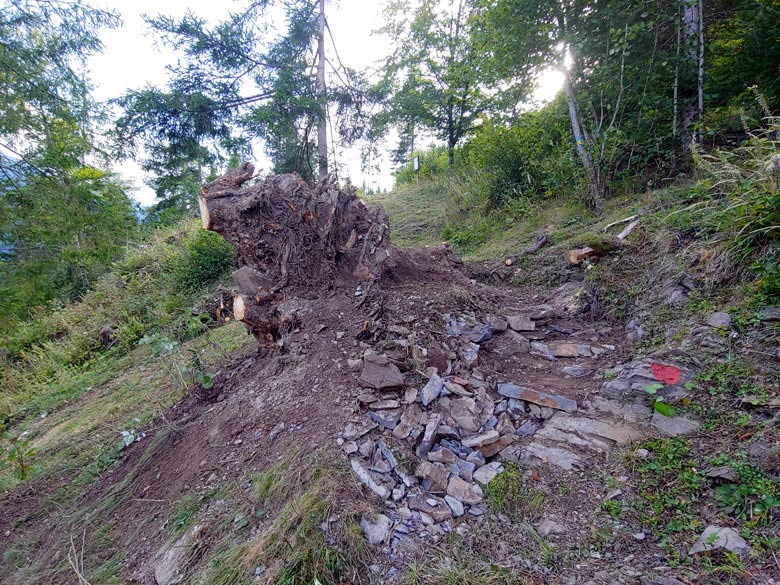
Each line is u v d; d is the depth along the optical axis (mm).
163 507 2635
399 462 2254
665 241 3689
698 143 4457
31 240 7047
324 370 3014
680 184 4594
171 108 7949
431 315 3471
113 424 4230
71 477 3480
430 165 14062
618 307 3539
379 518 1971
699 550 1652
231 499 2385
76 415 5098
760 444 1947
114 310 8133
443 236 8008
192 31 7715
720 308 2809
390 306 3545
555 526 1929
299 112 8875
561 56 5211
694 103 4941
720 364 2426
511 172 7438
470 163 9742
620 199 5246
